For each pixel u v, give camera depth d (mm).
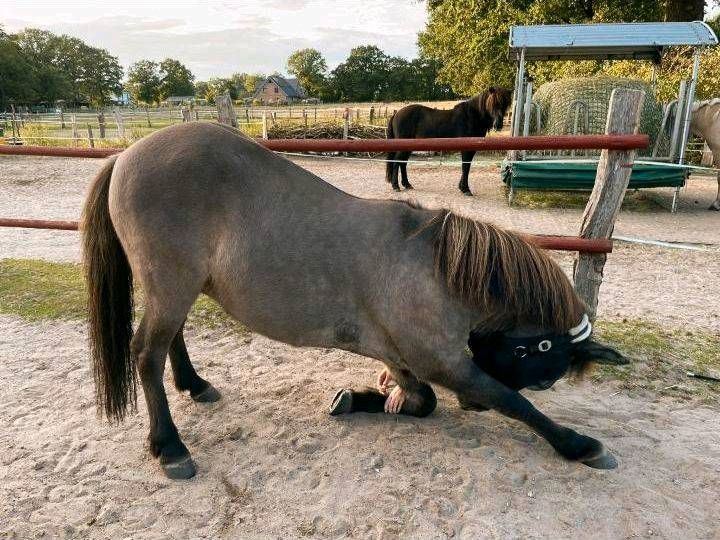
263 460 2490
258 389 3125
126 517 2150
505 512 2160
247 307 2359
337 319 2342
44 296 4539
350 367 3416
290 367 3406
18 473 2396
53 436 2670
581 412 2867
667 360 3473
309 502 2230
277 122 21203
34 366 3393
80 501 2232
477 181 11977
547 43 8672
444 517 2137
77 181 11320
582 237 2971
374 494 2262
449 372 2303
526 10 15930
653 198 10242
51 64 95250
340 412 2809
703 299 4863
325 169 13375
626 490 2279
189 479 2365
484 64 17656
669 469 2418
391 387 3000
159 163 2301
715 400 3012
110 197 2410
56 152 3422
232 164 2289
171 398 3014
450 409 2914
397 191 10414
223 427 2748
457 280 2213
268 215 2273
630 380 3211
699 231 7574
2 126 20609
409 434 2674
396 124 10516
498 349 2395
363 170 13289
